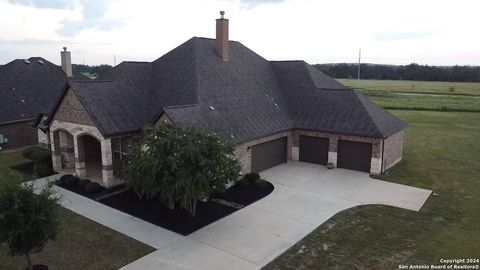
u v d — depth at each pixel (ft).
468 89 332.80
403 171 87.30
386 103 226.17
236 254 49.42
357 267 46.47
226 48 97.86
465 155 102.68
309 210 64.08
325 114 91.30
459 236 54.75
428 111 197.47
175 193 53.83
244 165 80.18
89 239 53.52
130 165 56.70
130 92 84.53
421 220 60.39
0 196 39.14
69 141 85.66
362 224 58.70
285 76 106.63
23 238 39.73
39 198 41.32
